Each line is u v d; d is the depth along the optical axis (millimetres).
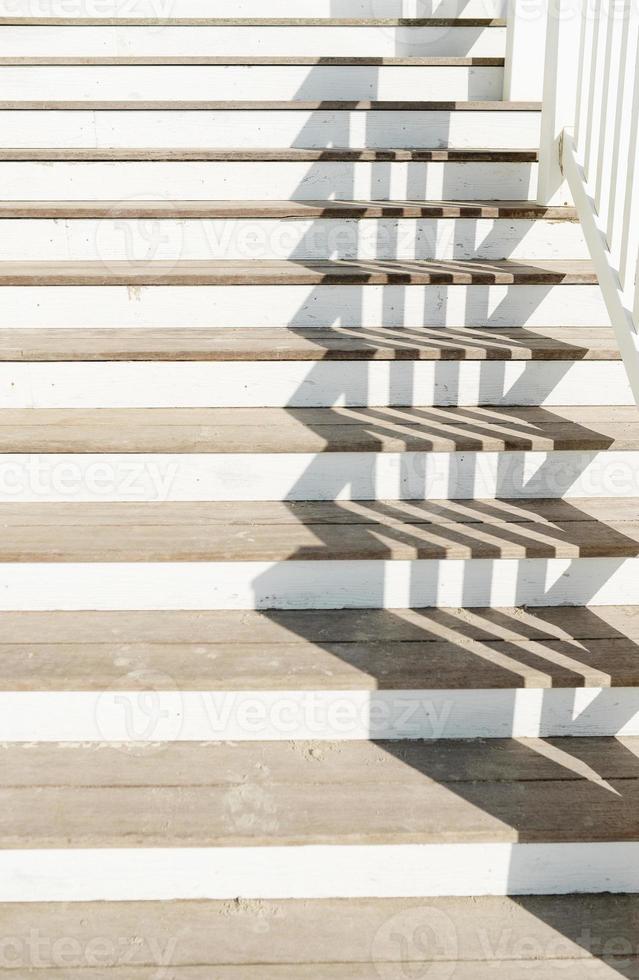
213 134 3197
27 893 1703
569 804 1732
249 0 3797
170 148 3148
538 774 1818
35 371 2441
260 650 1964
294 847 1670
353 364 2463
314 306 2672
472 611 2139
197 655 1942
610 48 2348
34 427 2334
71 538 2098
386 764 1847
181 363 2449
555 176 2873
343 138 3219
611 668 1901
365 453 2277
